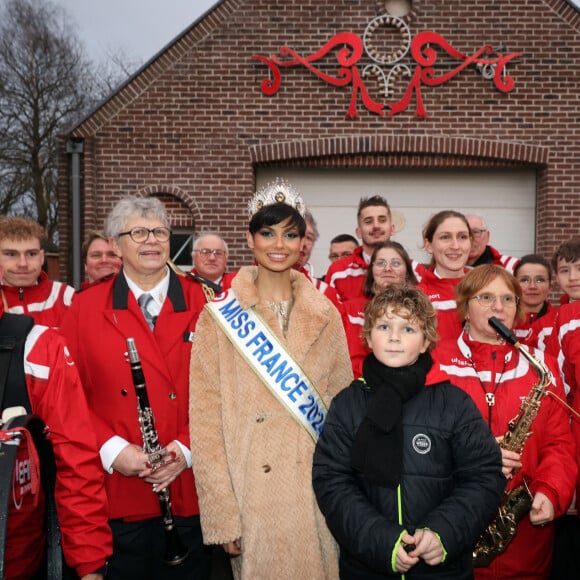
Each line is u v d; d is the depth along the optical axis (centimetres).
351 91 825
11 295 353
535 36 823
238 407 231
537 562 256
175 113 835
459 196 876
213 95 833
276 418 230
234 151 834
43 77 1670
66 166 853
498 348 259
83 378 252
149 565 253
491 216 877
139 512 246
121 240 254
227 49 830
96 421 242
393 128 829
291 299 248
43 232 343
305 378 232
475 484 198
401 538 187
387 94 825
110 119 835
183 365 255
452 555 188
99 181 839
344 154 834
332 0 823
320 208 879
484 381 257
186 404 253
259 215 237
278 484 223
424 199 877
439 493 201
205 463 226
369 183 877
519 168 864
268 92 827
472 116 828
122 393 246
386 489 202
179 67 833
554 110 827
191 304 266
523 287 396
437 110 828
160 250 254
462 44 826
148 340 251
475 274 262
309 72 828
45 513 206
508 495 246
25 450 187
